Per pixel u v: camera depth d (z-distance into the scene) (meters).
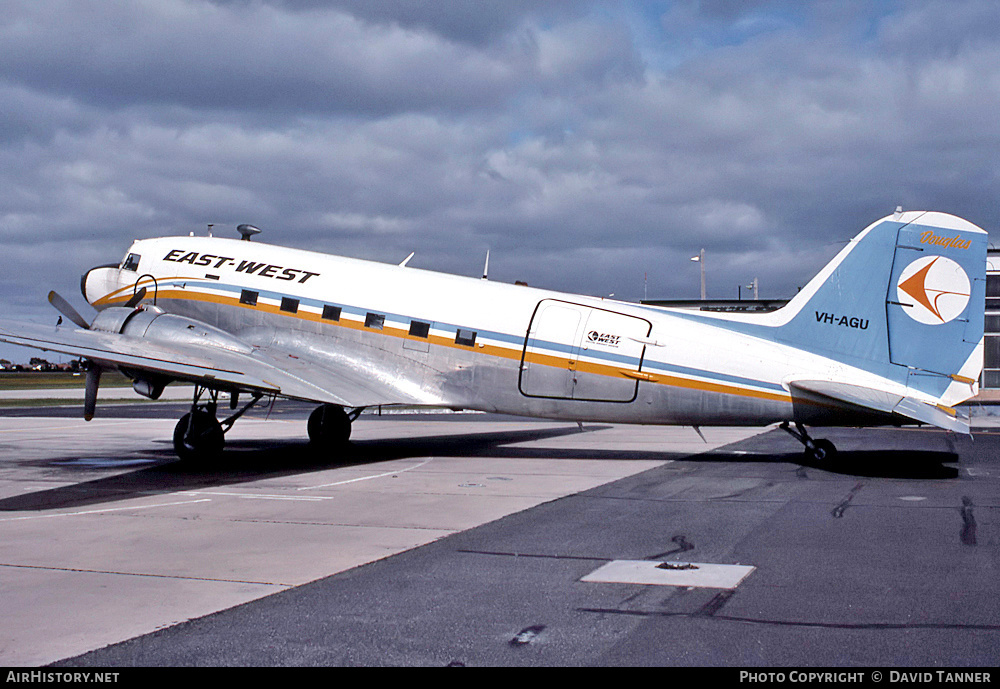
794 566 7.42
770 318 14.92
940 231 14.05
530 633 5.64
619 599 6.43
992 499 11.07
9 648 5.35
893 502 10.87
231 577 7.14
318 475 14.09
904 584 6.77
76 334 14.83
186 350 15.49
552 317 15.72
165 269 18.44
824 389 13.56
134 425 26.62
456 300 16.34
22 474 14.29
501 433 23.64
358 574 7.23
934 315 14.02
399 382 16.25
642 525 9.42
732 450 18.33
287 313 17.19
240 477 13.89
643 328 15.20
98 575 7.21
